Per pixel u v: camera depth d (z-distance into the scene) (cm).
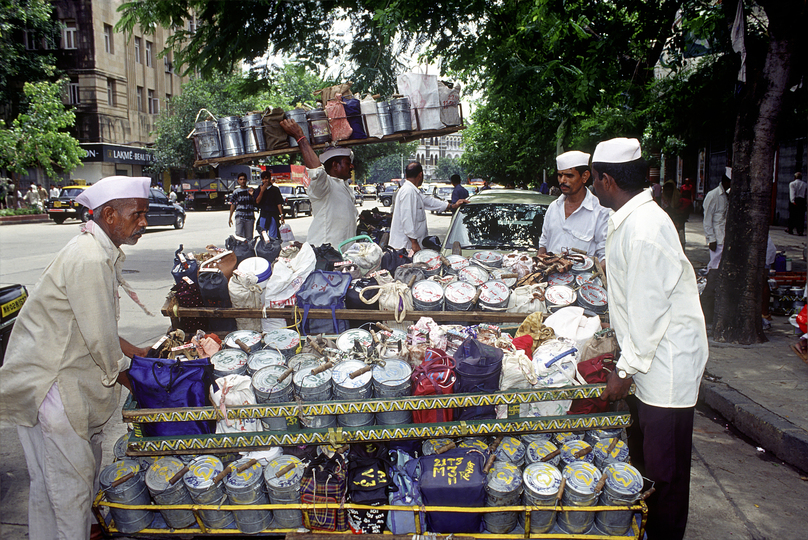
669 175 2820
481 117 1315
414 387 281
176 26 884
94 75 3272
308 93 2538
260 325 378
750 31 728
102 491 269
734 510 332
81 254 244
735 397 454
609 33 790
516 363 289
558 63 765
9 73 2703
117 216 258
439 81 520
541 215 591
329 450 283
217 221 2581
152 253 1377
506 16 890
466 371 274
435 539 254
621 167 258
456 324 364
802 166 1580
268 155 483
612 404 299
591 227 461
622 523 256
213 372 290
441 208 608
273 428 281
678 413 251
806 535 310
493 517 258
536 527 259
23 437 258
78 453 255
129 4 841
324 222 506
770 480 368
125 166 3588
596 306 359
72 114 2730
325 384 277
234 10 835
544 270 411
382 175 8962
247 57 884
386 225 742
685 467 259
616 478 257
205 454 279
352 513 260
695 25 730
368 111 501
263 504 263
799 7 516
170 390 271
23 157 2627
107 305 250
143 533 271
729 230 593
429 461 268
